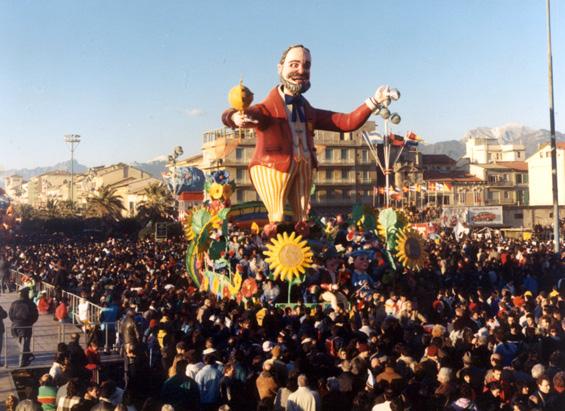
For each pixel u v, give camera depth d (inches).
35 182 6978.4
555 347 512.4
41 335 786.2
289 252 817.5
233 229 1117.7
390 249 970.1
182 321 629.0
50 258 1449.3
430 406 384.5
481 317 636.7
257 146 973.2
